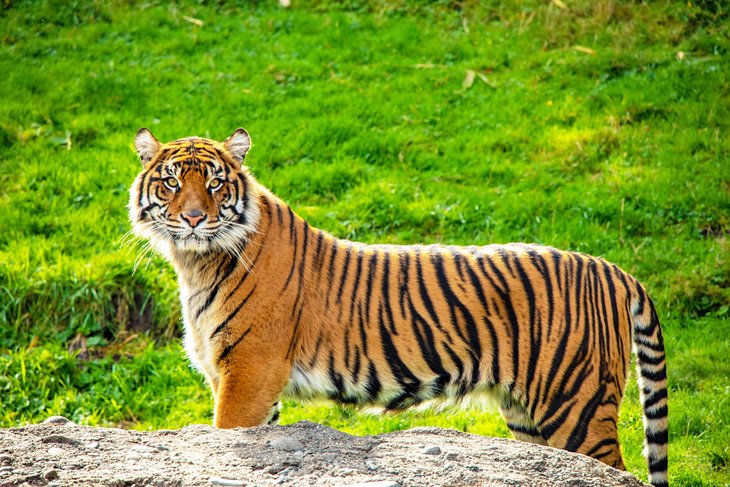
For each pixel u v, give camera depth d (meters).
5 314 12.23
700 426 10.00
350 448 6.23
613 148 15.50
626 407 10.67
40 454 5.93
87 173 14.95
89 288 12.36
